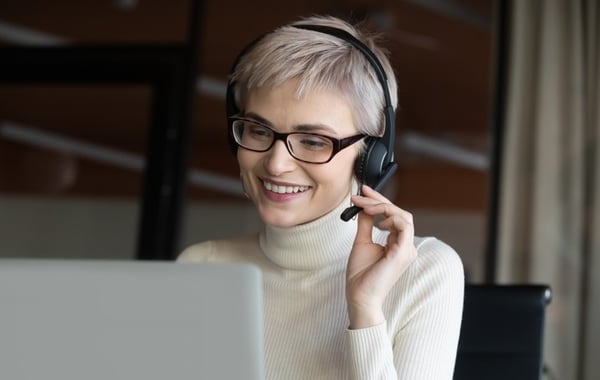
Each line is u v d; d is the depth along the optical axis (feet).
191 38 14.66
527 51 13.53
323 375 5.18
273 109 5.01
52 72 15.06
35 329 3.02
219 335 3.03
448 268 5.29
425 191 14.02
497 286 5.94
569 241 13.10
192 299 3.04
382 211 4.84
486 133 13.69
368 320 4.67
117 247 14.87
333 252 5.43
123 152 14.84
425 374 4.98
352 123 5.08
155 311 3.03
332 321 5.32
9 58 15.01
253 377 3.04
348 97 5.02
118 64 14.75
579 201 13.11
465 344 5.87
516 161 13.43
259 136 5.14
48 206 15.34
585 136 13.20
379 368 4.60
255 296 3.04
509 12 13.69
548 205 13.20
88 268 3.04
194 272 3.04
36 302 3.02
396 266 4.74
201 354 3.04
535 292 5.87
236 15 14.74
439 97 14.07
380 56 5.41
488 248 13.47
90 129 15.05
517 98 13.51
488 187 13.61
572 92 13.28
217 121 14.57
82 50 14.84
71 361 3.02
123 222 14.90
